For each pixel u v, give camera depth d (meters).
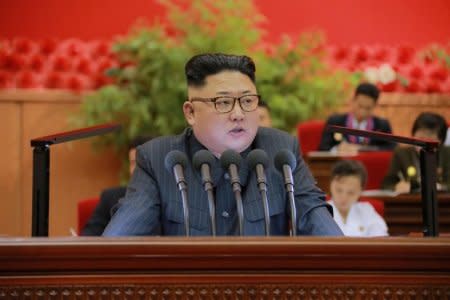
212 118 6.88
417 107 23.86
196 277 4.91
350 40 25.45
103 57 22.66
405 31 25.66
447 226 15.66
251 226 6.89
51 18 24.11
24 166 21.91
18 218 21.81
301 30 25.28
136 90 21.84
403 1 25.67
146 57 21.81
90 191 22.00
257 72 22.22
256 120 6.95
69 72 22.53
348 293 4.95
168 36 23.11
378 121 20.22
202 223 6.89
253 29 22.59
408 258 4.93
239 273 4.92
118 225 6.78
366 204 12.95
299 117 22.33
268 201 6.95
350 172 12.66
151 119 21.72
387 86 23.78
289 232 7.06
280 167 6.57
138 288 4.90
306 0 25.34
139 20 23.25
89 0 24.31
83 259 4.87
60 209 21.92
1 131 21.84
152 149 7.23
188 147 7.20
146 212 6.87
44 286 4.89
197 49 21.78
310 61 22.92
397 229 15.62
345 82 23.19
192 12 22.62
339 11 25.47
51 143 6.95
